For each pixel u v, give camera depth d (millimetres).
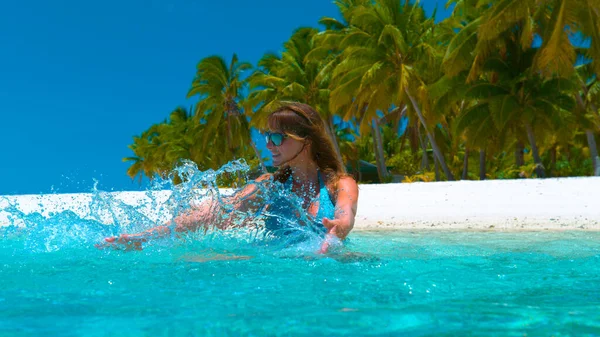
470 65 22047
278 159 2424
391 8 24328
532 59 20969
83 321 1101
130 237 2223
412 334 987
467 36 20828
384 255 2166
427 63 23906
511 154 35062
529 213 6348
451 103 23047
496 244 2898
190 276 1646
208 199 2373
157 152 43062
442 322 1076
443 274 1706
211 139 35188
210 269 1766
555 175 27844
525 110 20938
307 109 2432
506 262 1989
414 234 4270
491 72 22484
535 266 1895
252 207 2387
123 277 1638
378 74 23375
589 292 1409
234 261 1922
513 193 7699
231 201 2373
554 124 21109
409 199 7922
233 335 994
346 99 24219
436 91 22469
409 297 1348
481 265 1899
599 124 24000
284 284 1513
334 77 26156
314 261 1915
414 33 24422
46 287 1479
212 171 2396
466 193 7980
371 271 1745
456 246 2693
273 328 1038
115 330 1027
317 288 1462
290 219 2322
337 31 27469
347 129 36906
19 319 1123
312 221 2295
